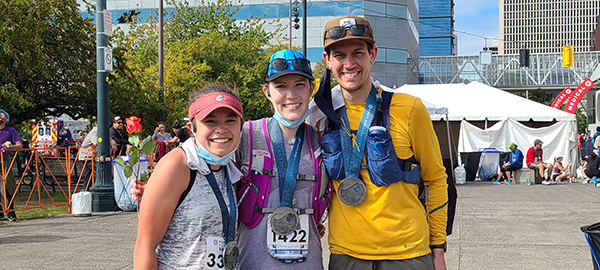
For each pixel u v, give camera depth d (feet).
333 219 8.68
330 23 8.77
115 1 145.48
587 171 53.72
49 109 59.11
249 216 8.11
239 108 7.45
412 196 8.62
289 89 8.23
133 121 9.39
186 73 75.20
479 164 59.98
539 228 26.07
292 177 8.21
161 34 69.15
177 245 7.32
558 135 63.52
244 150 8.30
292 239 8.07
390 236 8.32
